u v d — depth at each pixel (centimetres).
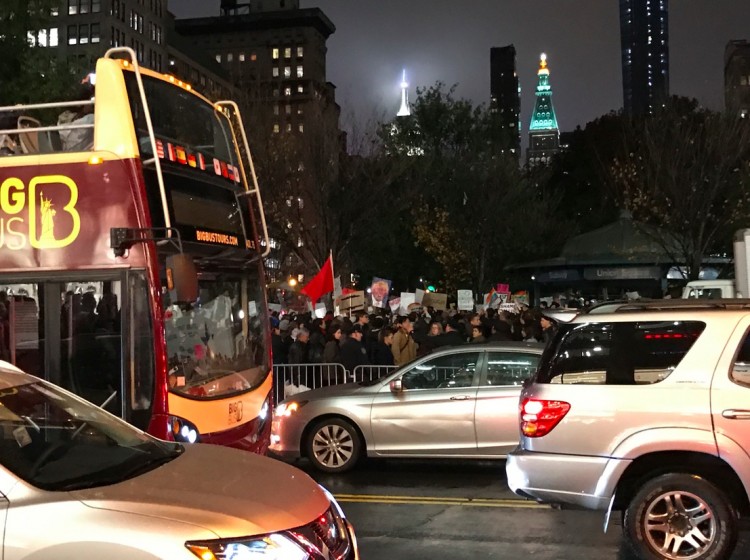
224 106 1105
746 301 597
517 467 600
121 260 632
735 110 2648
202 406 655
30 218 653
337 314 1977
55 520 343
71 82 1406
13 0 1323
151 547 333
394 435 945
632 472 582
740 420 548
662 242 2681
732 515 559
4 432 413
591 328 606
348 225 2736
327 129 2695
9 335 647
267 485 403
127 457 432
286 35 12838
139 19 9900
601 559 620
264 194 2583
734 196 2667
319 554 364
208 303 698
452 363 957
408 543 670
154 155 626
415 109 3703
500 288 2528
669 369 577
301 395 999
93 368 631
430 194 3522
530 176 3984
